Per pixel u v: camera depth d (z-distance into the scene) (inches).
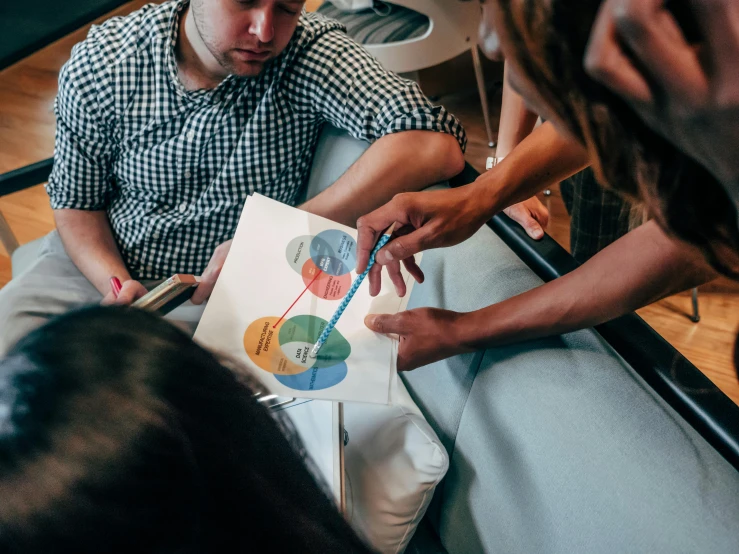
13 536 13.6
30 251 59.8
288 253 36.0
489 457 33.0
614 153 12.5
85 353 15.3
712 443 27.0
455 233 34.8
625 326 31.7
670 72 9.2
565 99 11.6
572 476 28.2
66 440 13.9
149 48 45.3
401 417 35.4
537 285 34.7
